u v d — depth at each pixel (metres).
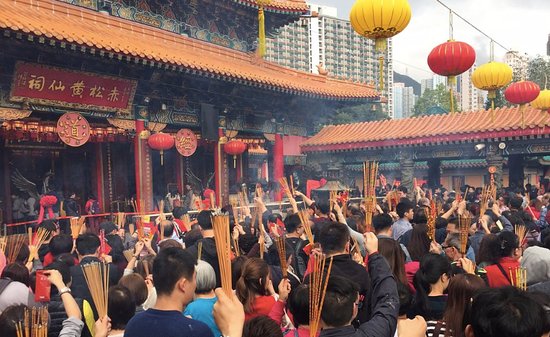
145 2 21.23
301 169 28.12
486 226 8.14
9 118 15.13
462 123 24.17
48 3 17.06
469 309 2.88
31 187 20.67
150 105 19.62
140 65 17.30
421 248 7.17
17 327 3.66
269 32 28.12
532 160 37.25
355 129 27.70
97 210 19.98
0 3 15.59
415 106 66.38
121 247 7.69
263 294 4.60
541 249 5.81
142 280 5.26
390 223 7.00
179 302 3.48
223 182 23.84
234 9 24.50
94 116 17.59
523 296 2.58
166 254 3.53
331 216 8.11
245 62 25.22
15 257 7.01
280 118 25.92
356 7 9.38
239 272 5.21
